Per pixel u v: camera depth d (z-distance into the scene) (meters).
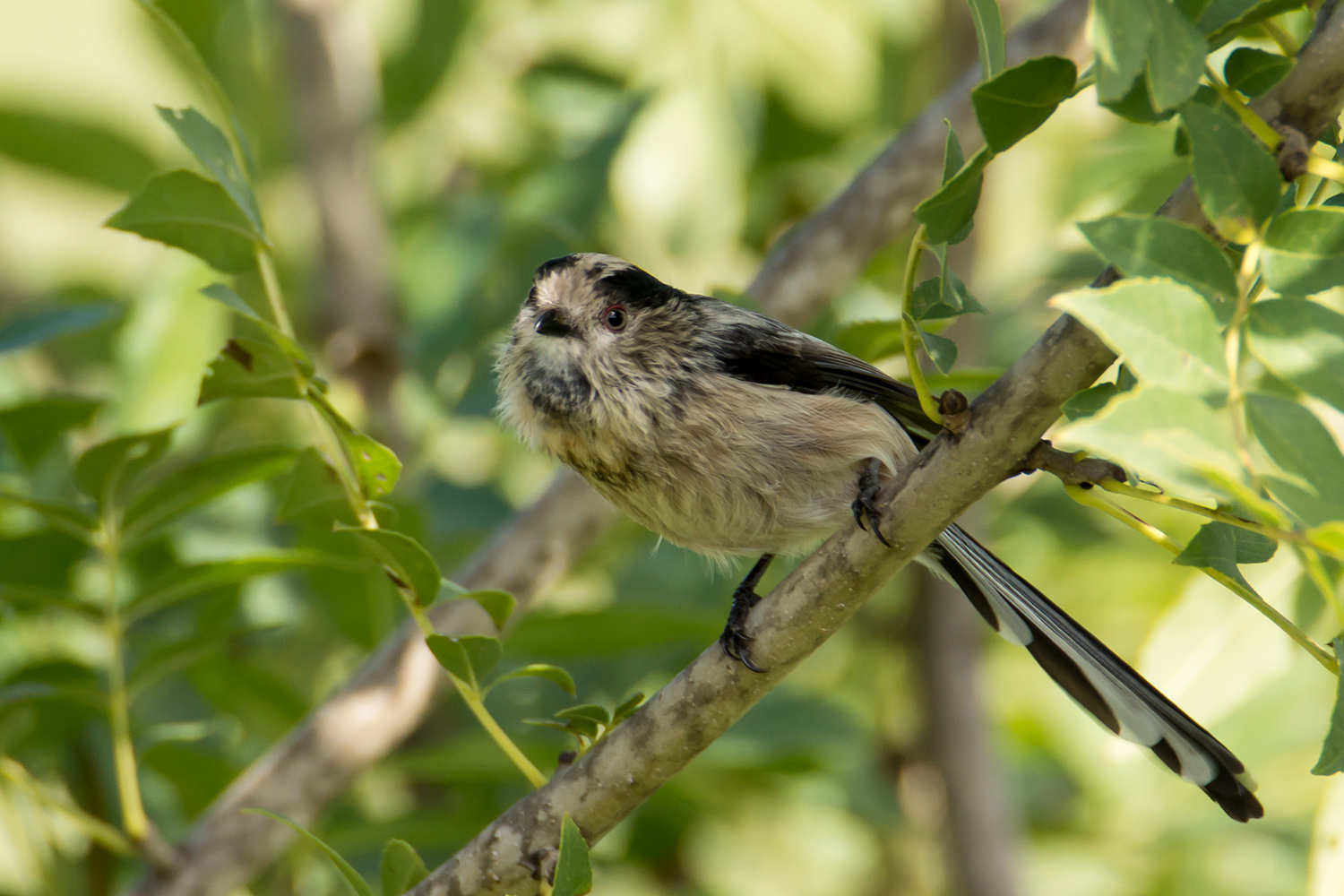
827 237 9.45
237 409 11.09
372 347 10.70
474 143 12.78
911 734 11.62
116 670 7.15
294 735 8.11
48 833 8.21
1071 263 10.94
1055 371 4.68
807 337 8.29
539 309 8.27
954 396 4.89
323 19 10.91
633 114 11.05
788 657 5.56
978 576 7.56
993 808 10.54
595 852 10.16
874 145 12.64
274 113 12.27
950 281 4.60
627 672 10.28
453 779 8.88
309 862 9.23
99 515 6.96
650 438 7.81
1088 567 12.05
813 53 12.54
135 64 12.79
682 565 10.96
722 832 11.55
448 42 11.89
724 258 12.36
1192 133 3.86
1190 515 11.80
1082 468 4.78
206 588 7.27
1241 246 4.48
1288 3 3.99
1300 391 3.64
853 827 11.85
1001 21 4.37
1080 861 11.79
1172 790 11.88
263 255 5.60
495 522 10.59
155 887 7.43
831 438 7.75
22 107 12.41
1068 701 12.63
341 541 6.03
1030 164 12.16
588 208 10.90
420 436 10.64
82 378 11.88
